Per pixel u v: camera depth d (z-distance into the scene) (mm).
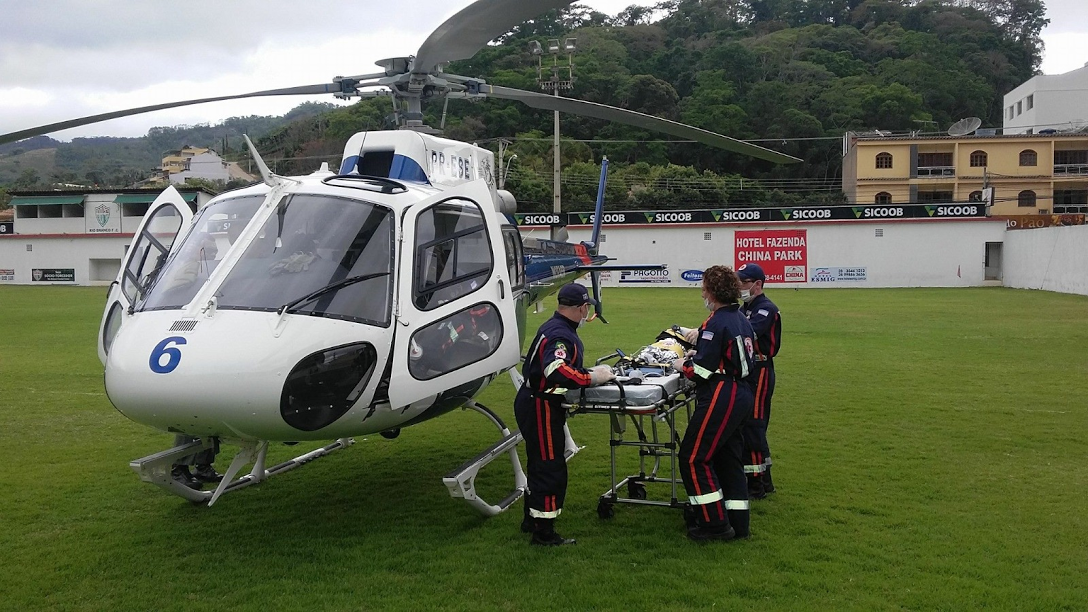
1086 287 26344
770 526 5090
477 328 5141
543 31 88750
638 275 36656
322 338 4332
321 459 6992
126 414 4469
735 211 35875
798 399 9375
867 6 104750
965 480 6082
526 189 50125
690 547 4742
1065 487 5887
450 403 5148
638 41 88312
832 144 64500
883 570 4359
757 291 5594
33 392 10453
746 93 72688
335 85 6453
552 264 8672
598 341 14875
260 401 4188
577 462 6754
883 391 9859
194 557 4703
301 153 44438
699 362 4676
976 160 51375
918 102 67000
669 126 6605
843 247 35281
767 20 111125
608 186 55125
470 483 5016
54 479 6422
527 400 4797
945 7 101812
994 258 37188
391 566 4523
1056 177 50562
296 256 4613
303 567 4520
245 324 4301
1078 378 10766
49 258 43312
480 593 4129
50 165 192500
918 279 34938
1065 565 4410
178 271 4766
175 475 5773
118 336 4605
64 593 4223
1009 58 90938
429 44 5441
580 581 4254
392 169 5703
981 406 8945
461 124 54094
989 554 4574
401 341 4605
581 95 64000
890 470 6375
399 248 4746
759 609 3904
